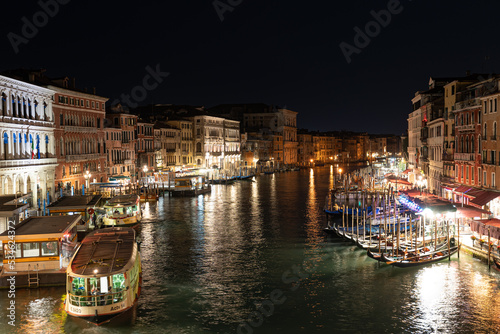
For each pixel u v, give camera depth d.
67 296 23.89
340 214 48.78
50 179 53.81
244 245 38.69
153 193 71.06
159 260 34.44
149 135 93.88
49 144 54.38
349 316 24.48
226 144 129.38
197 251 36.91
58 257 27.95
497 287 27.70
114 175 77.00
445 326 23.30
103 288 23.75
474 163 44.69
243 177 116.19
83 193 61.72
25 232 28.41
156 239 41.22
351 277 30.11
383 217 45.25
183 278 30.34
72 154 62.38
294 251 36.47
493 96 40.12
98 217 47.31
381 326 23.38
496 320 23.78
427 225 43.41
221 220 50.91
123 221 44.44
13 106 45.84
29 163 47.22
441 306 25.45
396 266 31.45
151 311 25.17
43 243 27.88
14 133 45.59
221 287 28.70
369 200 59.84
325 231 42.16
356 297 26.88
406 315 24.50
